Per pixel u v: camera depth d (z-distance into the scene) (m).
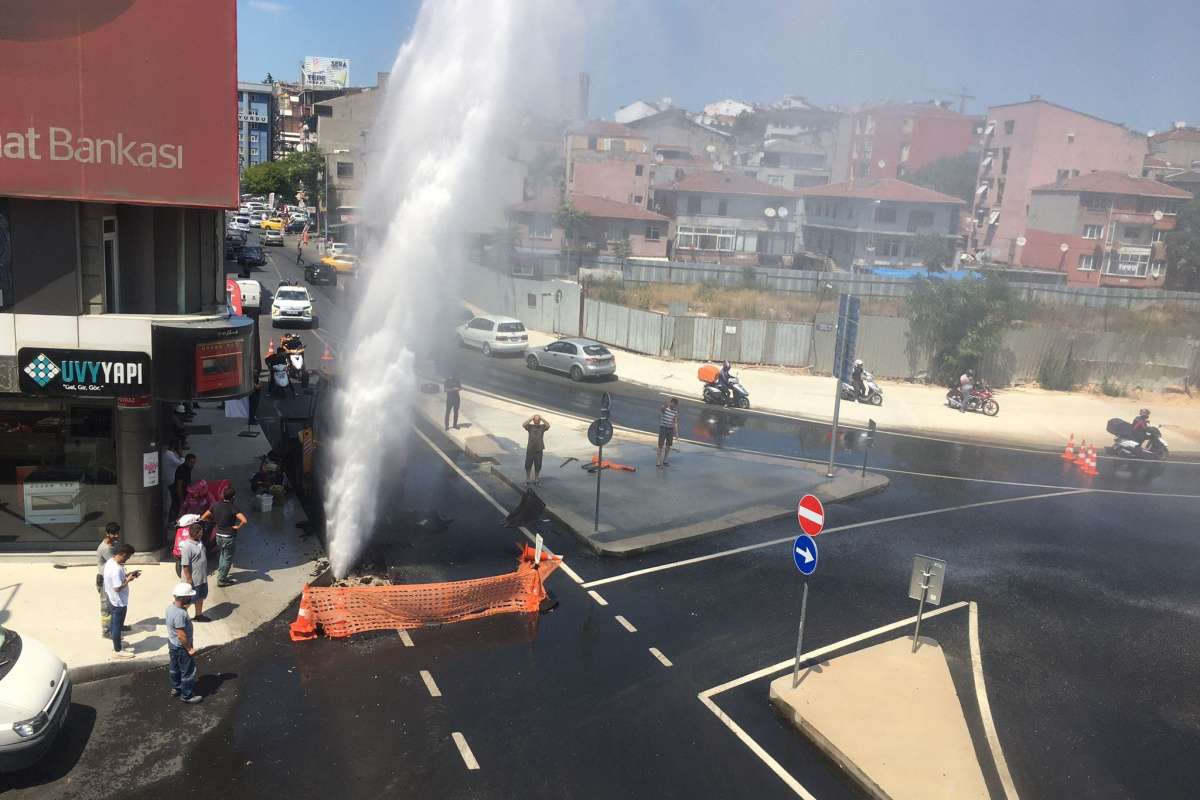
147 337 14.05
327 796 9.17
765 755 10.31
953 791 9.62
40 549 14.51
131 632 12.30
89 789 9.12
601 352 35.09
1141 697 12.27
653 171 81.62
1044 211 72.75
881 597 15.28
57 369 13.85
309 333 38.88
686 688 11.77
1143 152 79.25
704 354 39.66
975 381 35.69
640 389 34.00
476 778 9.58
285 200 107.62
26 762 9.12
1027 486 23.70
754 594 15.05
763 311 48.06
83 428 14.37
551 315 45.91
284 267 61.34
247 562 14.94
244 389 15.24
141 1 13.29
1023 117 78.06
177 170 13.81
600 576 15.51
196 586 12.67
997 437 29.81
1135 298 54.31
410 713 10.78
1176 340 39.19
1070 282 70.12
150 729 10.22
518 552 16.30
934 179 83.94
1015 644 13.72
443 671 11.86
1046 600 15.61
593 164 73.12
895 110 84.56
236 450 21.38
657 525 17.98
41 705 9.30
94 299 14.10
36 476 14.37
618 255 67.12
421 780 9.50
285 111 151.75
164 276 16.50
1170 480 25.56
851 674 12.21
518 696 11.32
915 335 37.78
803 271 60.66
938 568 12.69
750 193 72.38
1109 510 21.80
